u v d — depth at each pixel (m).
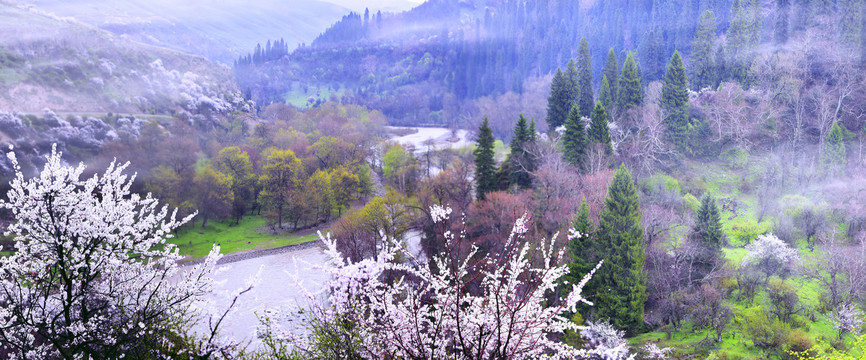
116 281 12.23
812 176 87.31
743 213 80.75
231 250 83.56
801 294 52.22
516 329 6.79
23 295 11.41
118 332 11.41
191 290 12.05
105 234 11.96
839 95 111.62
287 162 107.50
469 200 70.50
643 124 97.25
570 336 40.84
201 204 97.56
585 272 47.56
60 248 11.59
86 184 12.28
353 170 114.69
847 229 71.12
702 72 132.00
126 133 122.31
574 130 78.25
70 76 152.75
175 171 102.88
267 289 55.38
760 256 55.97
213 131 148.38
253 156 126.38
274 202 102.75
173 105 165.25
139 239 12.59
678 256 54.81
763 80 120.31
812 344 42.00
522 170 74.81
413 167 114.38
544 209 60.59
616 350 7.17
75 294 11.73
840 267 54.56
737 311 48.66
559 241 52.53
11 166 98.12
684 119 99.44
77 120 121.50
